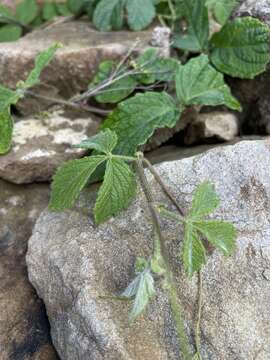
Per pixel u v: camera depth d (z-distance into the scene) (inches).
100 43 21.4
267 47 19.5
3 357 15.7
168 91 20.7
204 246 15.0
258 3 20.6
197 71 18.9
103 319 13.9
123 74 20.1
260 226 15.1
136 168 16.5
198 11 20.7
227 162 16.2
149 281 13.2
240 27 19.8
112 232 15.7
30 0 26.3
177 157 19.2
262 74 20.2
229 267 14.7
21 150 19.1
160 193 16.2
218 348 13.8
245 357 13.6
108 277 14.8
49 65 20.8
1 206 18.9
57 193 15.6
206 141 20.1
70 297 14.9
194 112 20.1
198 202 14.2
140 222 15.8
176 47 21.3
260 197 15.6
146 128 18.0
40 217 17.2
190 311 14.3
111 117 18.3
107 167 15.2
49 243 16.2
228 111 20.9
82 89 21.3
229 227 13.9
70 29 23.4
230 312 14.2
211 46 20.7
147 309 14.3
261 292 14.4
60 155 19.0
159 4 23.4
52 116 20.7
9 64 21.0
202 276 14.7
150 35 22.2
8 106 18.2
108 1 22.8
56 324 15.4
